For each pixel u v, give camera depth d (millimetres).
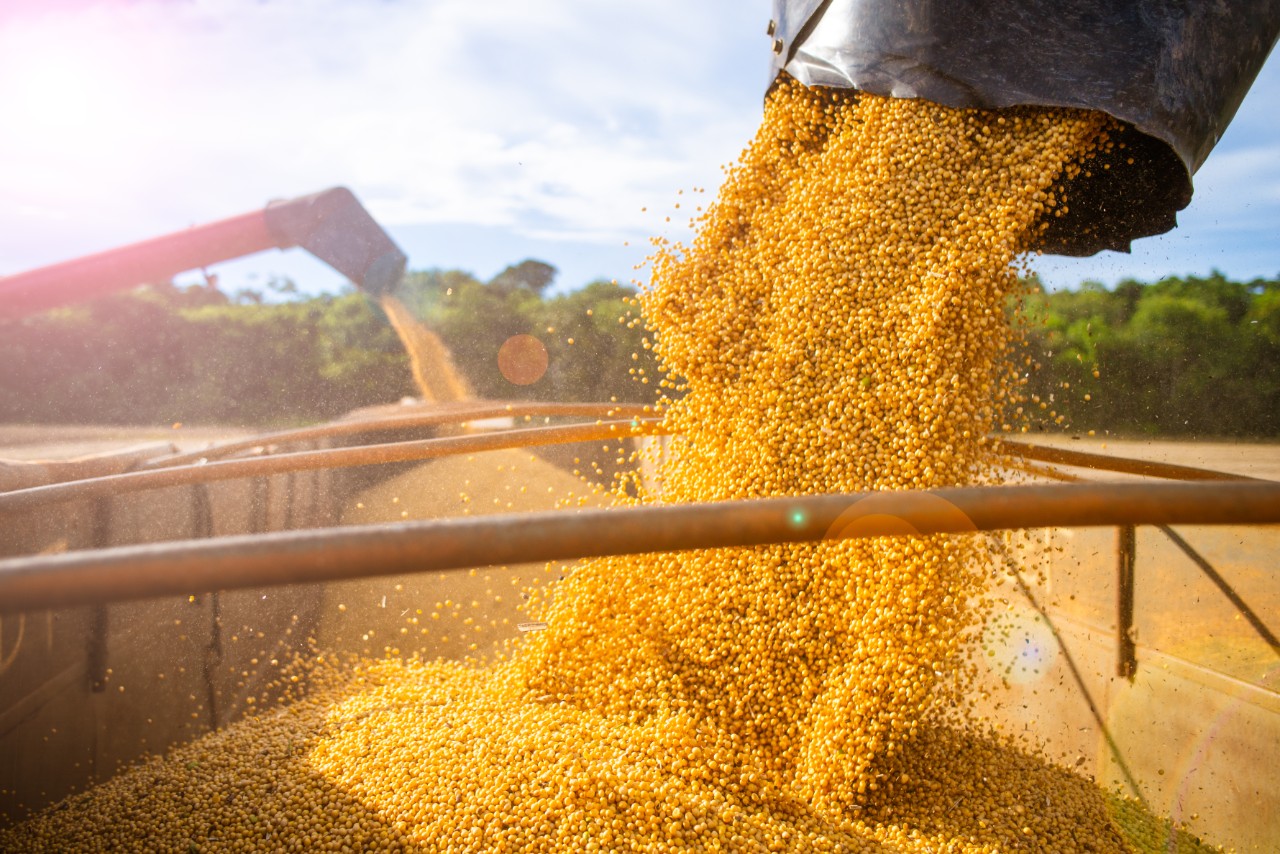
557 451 22750
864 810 8141
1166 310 36625
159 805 8883
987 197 8531
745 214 10477
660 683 8938
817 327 8969
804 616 8656
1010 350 9102
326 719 10219
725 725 8656
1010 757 9820
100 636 10430
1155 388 34562
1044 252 10781
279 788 8703
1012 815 8562
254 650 13320
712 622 9109
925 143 8820
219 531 13969
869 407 8430
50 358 50062
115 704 10562
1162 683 10430
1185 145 8164
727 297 9883
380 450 10828
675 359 10039
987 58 8180
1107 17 7945
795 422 8836
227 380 52531
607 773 7750
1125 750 10781
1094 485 4738
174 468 9883
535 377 44969
